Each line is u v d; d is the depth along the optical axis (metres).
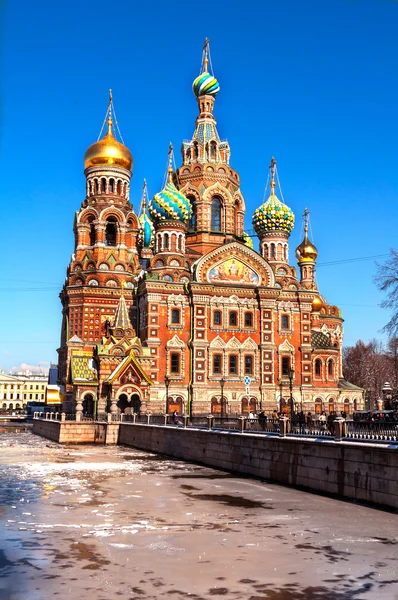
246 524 27.39
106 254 96.31
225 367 85.00
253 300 87.56
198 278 85.88
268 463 41.53
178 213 88.25
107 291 93.31
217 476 43.41
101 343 85.69
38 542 23.86
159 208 88.31
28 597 17.73
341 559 21.78
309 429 40.06
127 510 30.44
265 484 39.50
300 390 88.06
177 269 86.06
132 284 95.62
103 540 24.27
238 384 85.06
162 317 84.12
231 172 100.56
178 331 84.44
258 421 46.62
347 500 33.44
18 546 23.25
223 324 85.81
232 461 46.12
